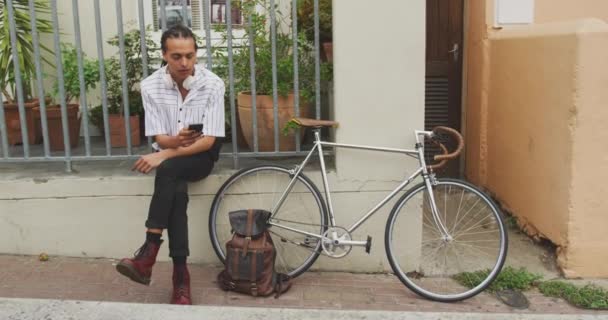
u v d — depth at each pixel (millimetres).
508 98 4766
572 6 5094
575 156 3676
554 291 3678
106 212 3959
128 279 3773
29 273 3799
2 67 4875
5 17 4910
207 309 2752
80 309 2734
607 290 3658
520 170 4527
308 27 5102
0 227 3988
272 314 2703
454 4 5633
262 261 3559
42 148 4992
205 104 3498
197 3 5598
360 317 2678
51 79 5523
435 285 3822
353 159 3859
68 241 4004
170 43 3318
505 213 4902
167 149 3447
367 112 3809
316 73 3869
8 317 2658
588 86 3604
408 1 3691
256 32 4309
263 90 4145
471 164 5629
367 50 3744
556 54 3869
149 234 3332
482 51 5227
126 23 5566
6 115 5035
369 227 3938
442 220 4078
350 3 3697
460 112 5766
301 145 4281
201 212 3943
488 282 3619
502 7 5074
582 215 3734
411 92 3785
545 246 4238
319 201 3758
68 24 5539
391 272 4004
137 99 5074
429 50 5688
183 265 3438
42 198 3945
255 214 3590
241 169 3920
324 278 3906
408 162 3855
